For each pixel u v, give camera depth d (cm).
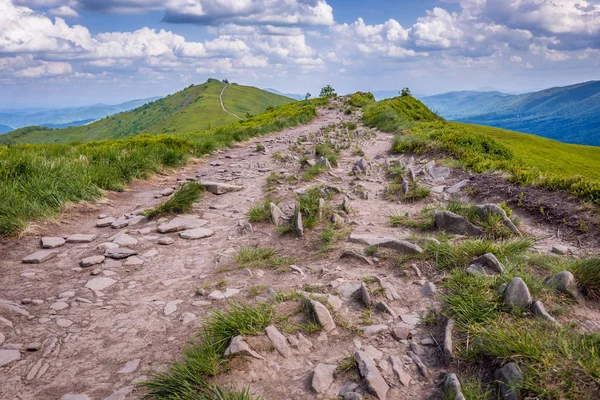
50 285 569
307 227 737
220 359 362
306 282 538
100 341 430
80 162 1181
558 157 5366
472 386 314
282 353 375
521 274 455
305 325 416
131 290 556
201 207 965
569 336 345
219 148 2003
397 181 1047
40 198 873
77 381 366
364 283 500
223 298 510
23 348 416
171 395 325
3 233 731
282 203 928
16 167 1002
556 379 293
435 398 317
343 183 1084
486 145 1488
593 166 5097
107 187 1097
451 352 356
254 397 322
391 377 339
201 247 717
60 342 428
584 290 436
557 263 502
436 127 2184
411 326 414
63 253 688
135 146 1600
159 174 1355
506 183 921
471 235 652
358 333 407
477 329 371
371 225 743
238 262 628
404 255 581
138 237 768
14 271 613
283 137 2472
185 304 507
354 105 5266
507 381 306
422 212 783
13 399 343
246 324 408
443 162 1214
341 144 1783
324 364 360
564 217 710
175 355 398
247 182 1206
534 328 360
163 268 630
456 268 511
